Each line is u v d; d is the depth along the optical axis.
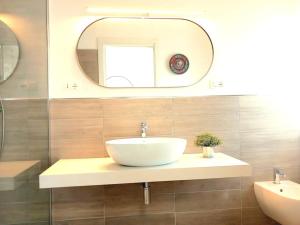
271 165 2.09
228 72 2.09
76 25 1.94
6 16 1.22
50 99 1.91
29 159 1.50
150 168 1.54
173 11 2.03
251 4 2.11
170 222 2.00
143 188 1.92
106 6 1.98
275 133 2.10
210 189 2.03
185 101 2.03
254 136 2.08
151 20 2.02
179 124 2.02
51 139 1.90
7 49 1.22
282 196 1.68
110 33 1.98
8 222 1.21
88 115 1.93
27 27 1.51
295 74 2.11
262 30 2.11
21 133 1.38
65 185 1.46
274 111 2.10
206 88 2.07
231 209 2.05
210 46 2.07
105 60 1.97
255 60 2.11
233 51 2.09
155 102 2.00
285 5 2.12
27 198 1.47
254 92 2.10
